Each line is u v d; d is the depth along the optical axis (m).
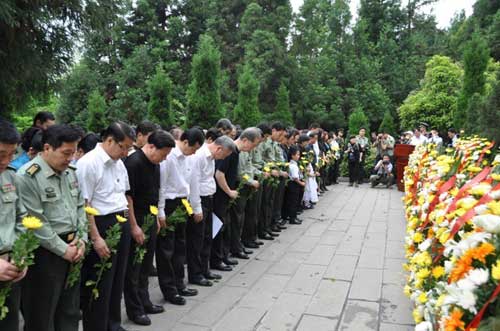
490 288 1.82
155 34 20.70
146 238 3.75
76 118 17.31
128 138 3.27
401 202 10.65
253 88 15.02
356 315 4.01
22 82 6.18
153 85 12.34
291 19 21.86
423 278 2.92
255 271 5.28
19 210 2.55
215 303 4.25
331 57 23.91
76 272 2.84
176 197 4.26
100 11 6.46
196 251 4.73
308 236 7.14
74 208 2.89
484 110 9.69
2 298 2.30
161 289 4.24
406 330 3.70
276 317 3.94
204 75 11.70
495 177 2.61
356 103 22.56
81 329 3.69
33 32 6.08
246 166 5.82
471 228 2.40
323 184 12.39
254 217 6.30
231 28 22.84
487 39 21.81
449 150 6.16
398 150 12.45
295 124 21.81
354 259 5.82
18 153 4.10
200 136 4.20
